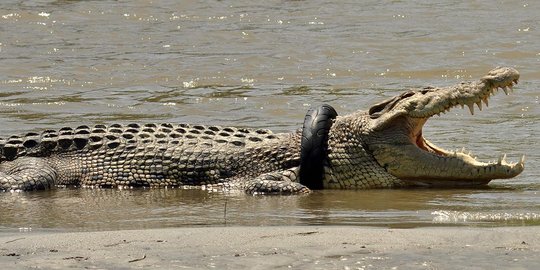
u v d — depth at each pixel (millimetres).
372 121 36625
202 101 56594
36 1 93750
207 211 31469
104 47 75562
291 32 79188
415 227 27062
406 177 36344
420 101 35625
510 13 84562
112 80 64188
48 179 37156
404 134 36156
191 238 25469
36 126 49031
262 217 29828
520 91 56969
